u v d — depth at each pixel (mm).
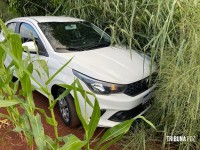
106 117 3078
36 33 3879
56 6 6273
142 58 3713
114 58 3533
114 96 3021
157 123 3217
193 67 2635
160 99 2971
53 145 1901
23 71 1763
